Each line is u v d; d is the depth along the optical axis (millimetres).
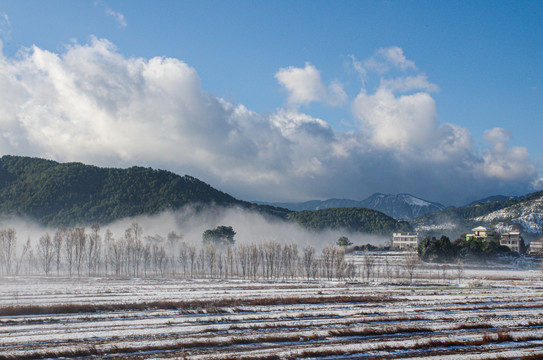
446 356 50594
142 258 183500
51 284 119625
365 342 56312
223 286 116875
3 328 62406
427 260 194125
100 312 74938
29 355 49125
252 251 165750
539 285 122062
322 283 129250
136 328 62906
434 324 66812
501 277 147250
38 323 65938
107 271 171250
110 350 51219
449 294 100812
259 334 59562
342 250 155375
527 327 66312
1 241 168000
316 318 71125
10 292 99562
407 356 50812
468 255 197125
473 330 64312
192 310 76688
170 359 48656
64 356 49844
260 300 85312
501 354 51344
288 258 163625
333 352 51219
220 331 61562
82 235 169250
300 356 50062
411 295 98625
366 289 111125
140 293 99750
